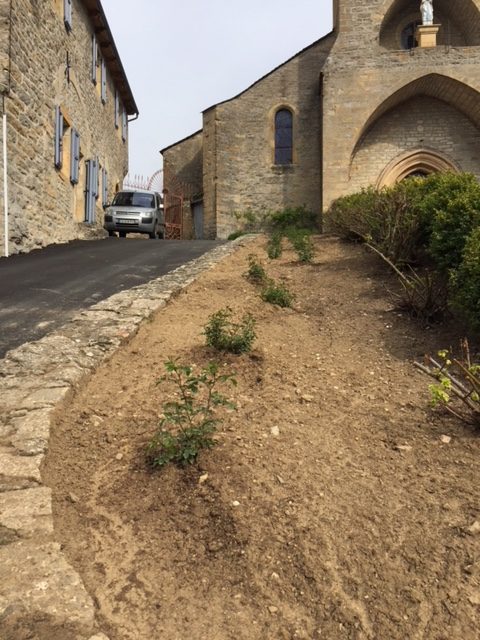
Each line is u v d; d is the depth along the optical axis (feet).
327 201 61.05
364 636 6.14
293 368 14.57
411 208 25.02
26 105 36.94
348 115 60.95
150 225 60.29
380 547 7.43
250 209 71.41
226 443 10.16
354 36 61.11
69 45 47.60
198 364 14.25
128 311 18.61
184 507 8.40
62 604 6.19
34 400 11.48
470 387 13.12
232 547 7.53
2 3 33.40
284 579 6.96
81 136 52.42
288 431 10.78
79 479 9.25
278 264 30.86
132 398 12.37
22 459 9.30
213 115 70.90
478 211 18.78
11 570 6.68
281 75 71.36
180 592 6.79
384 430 11.00
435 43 61.21
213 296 22.00
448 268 19.02
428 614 6.39
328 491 8.70
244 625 6.30
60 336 15.93
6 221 33.60
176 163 85.46
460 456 9.86
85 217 53.57
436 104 64.49
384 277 24.71
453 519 7.97
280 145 71.92
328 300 22.31
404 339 17.11
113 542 7.68
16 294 22.30
